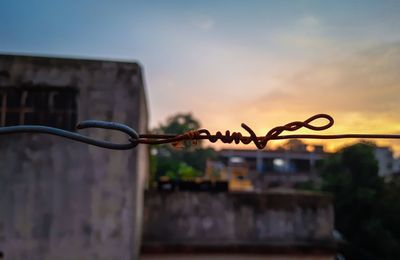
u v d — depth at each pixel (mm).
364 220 16906
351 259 16938
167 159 20344
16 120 5809
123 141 5918
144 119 7918
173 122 29531
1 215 5742
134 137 1413
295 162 26938
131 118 5926
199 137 1479
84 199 5832
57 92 5902
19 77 5824
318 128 1458
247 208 7168
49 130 1335
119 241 5781
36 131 1332
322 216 7215
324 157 18828
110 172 5898
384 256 15953
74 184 5848
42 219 5766
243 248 6938
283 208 7195
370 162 17266
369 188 17062
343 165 17875
